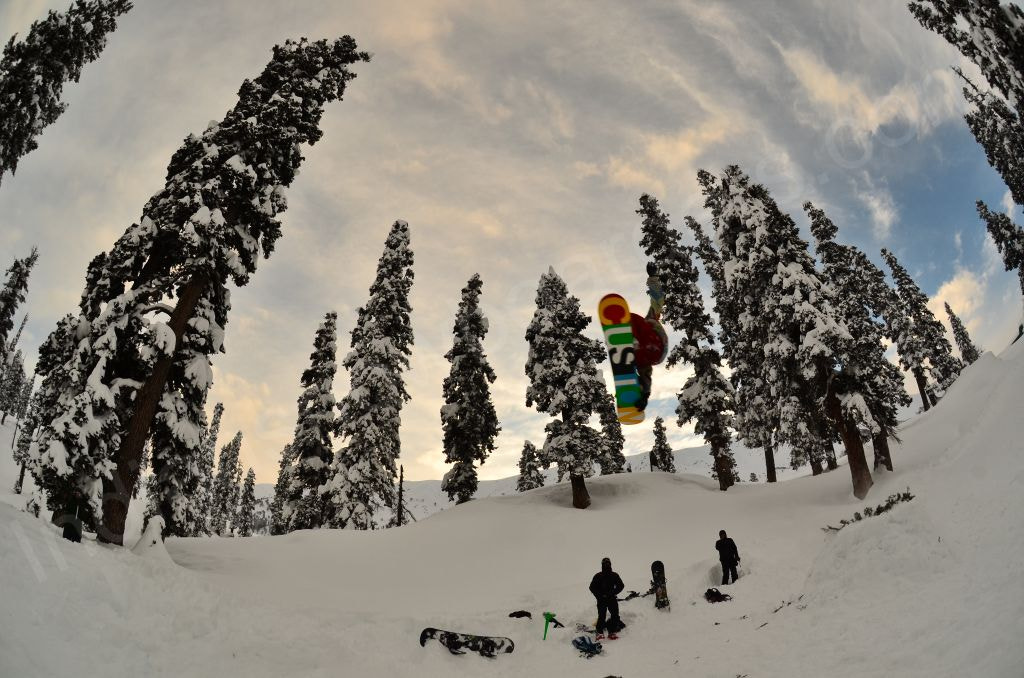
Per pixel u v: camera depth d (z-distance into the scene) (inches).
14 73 503.2
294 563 708.7
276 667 316.5
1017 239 1429.6
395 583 671.8
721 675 293.4
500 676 360.2
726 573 526.9
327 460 1334.9
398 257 1339.8
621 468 1732.3
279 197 687.1
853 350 869.8
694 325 1243.2
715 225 1192.8
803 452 1411.2
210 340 684.7
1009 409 545.6
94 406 531.2
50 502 495.8
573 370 1220.5
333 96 761.0
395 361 1231.5
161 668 274.2
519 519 985.5
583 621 469.1
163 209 615.5
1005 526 320.5
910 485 615.8
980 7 483.5
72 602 282.2
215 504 2610.7
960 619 241.4
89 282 603.8
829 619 327.6
